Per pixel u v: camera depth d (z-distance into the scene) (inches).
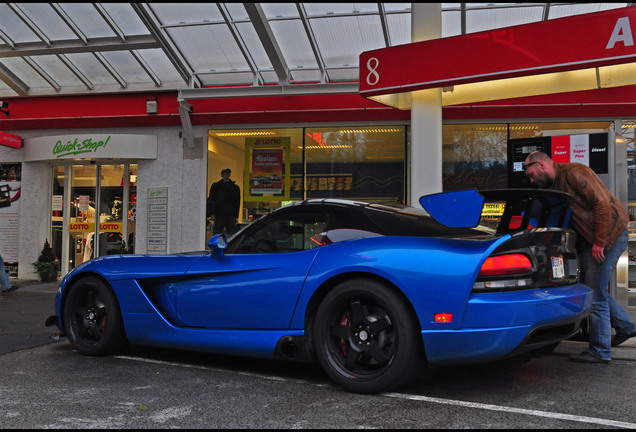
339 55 377.1
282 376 143.9
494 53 230.1
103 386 134.2
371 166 398.6
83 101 425.7
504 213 138.6
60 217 456.8
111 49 385.4
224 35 371.2
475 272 114.3
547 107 361.1
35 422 105.7
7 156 454.0
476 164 382.9
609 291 204.7
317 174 406.0
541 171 165.6
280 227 148.1
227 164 415.8
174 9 354.6
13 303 313.9
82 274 176.4
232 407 115.6
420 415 109.0
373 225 136.1
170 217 420.5
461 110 369.7
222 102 403.9
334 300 127.3
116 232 446.6
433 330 115.6
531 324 115.3
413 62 246.2
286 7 339.6
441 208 121.1
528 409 112.8
